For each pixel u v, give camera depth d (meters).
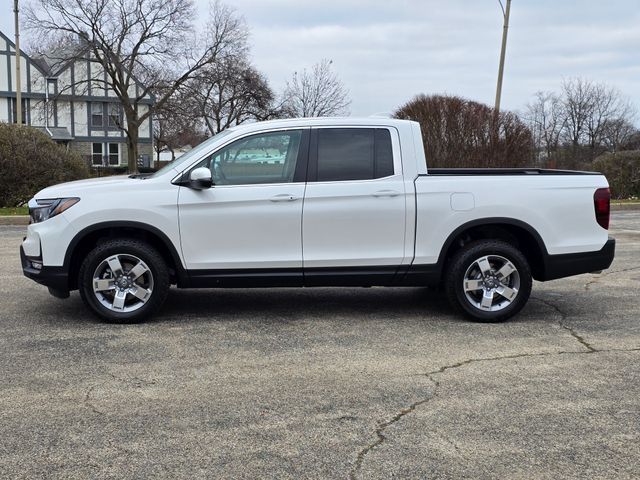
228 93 44.34
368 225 5.82
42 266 5.73
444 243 5.89
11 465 3.26
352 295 7.23
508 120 20.42
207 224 5.73
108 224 5.69
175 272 5.93
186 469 3.23
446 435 3.62
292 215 5.76
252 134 5.82
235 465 3.27
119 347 5.19
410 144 5.93
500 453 3.41
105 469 3.23
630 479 3.14
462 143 19.98
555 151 36.47
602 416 3.88
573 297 7.17
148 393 4.21
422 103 20.36
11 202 17.81
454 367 4.75
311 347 5.23
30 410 3.94
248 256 5.79
